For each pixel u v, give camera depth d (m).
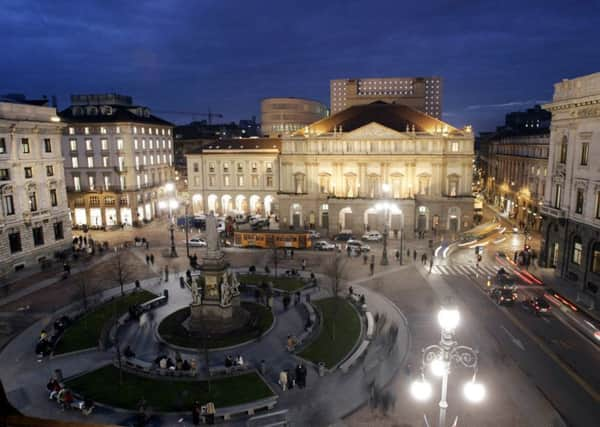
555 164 58.12
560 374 32.56
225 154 102.62
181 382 31.45
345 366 33.31
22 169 62.38
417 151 86.44
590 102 49.00
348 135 88.56
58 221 69.62
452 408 28.23
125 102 107.88
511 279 49.75
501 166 117.56
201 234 86.19
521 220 96.00
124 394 30.03
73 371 33.38
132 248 75.88
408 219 84.19
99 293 51.50
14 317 44.97
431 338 38.53
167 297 48.75
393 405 28.70
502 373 32.59
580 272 51.94
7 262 59.81
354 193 90.44
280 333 40.12
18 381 32.06
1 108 58.97
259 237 75.94
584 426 26.50
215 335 39.00
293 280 56.09
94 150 92.12
